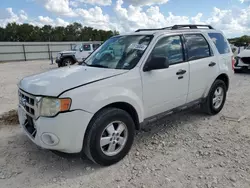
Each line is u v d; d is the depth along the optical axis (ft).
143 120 11.22
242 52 34.94
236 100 19.80
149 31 12.72
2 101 21.16
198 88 13.98
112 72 10.24
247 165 9.72
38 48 105.09
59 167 9.94
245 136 12.58
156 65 10.47
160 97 11.68
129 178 9.07
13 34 236.84
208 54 14.70
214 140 12.17
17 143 12.12
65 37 251.60
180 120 15.15
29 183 8.87
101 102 9.18
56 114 8.49
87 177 9.21
